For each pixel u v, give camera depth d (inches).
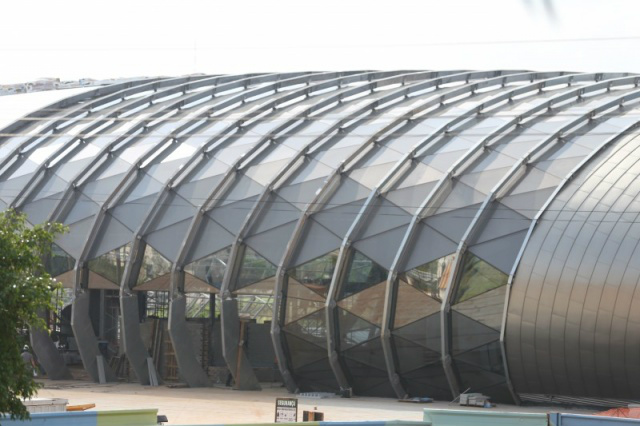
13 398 831.1
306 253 1951.3
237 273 2010.3
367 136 2121.1
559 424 1101.7
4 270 808.3
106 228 2134.6
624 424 1066.7
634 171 1841.8
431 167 1985.7
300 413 1636.3
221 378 2129.7
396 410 1707.7
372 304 1889.8
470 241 1849.2
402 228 1904.5
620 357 1723.7
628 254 1727.4
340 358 1930.4
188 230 2047.2
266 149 2167.8
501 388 1856.5
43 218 2185.0
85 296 2132.1
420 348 1863.9
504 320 1795.0
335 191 2001.7
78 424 1060.5
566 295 1754.4
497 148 2001.7
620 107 2129.7
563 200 1838.1
